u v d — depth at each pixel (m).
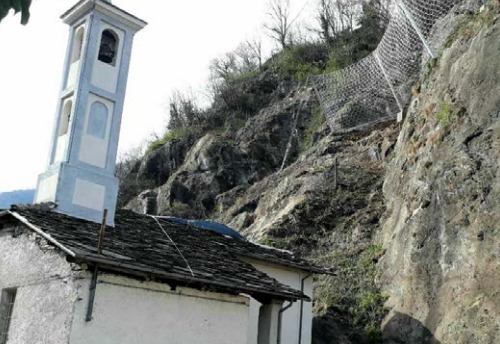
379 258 18.66
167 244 11.27
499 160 13.27
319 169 25.05
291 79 39.25
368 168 23.72
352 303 17.45
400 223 17.86
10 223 10.20
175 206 33.81
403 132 21.52
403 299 15.66
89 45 12.17
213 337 9.64
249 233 24.34
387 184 21.58
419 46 22.83
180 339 9.16
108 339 8.23
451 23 19.88
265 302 11.91
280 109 35.38
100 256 8.13
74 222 10.30
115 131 12.20
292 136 32.59
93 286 8.22
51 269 8.68
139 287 8.87
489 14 16.36
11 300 9.69
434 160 16.41
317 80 29.52
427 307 14.34
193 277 9.21
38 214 9.99
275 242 21.78
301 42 43.69
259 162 33.06
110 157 11.96
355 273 18.73
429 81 19.55
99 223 10.95
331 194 23.12
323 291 18.56
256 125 35.78
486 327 11.73
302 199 23.22
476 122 14.77
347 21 41.56
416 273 15.34
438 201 15.34
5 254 9.97
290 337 14.32
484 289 12.30
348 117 27.12
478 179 13.77
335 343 16.28
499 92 14.04
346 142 26.23
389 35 23.48
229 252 13.11
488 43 15.27
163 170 42.16
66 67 12.54
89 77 12.02
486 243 12.76
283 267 14.71
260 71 43.91
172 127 50.00
